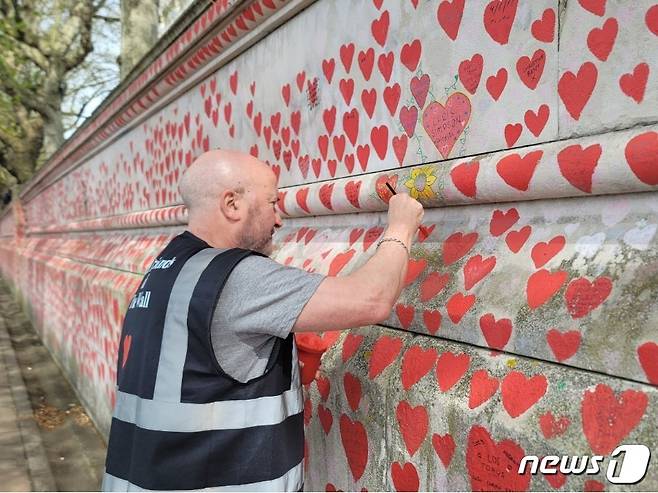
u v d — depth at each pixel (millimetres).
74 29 16875
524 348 1255
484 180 1475
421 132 1806
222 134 3381
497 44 1512
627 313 1064
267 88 2805
